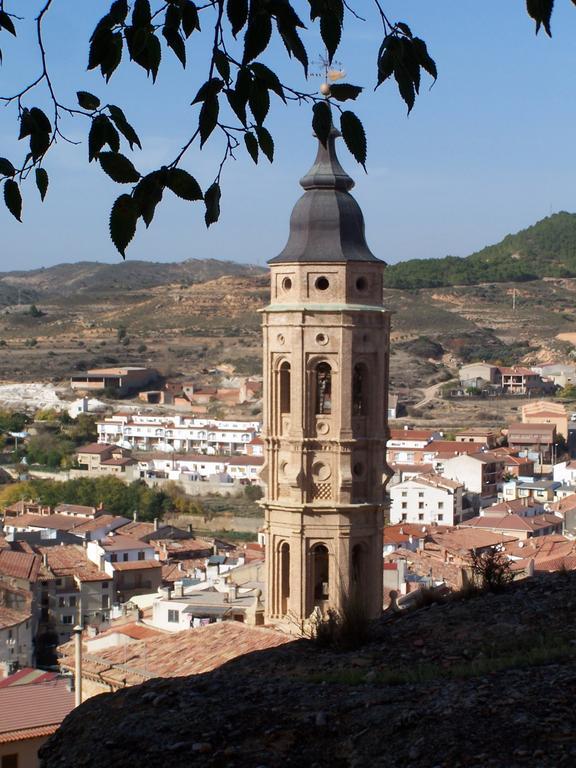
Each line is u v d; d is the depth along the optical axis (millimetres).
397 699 27484
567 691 26219
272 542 58344
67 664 57250
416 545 169875
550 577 39219
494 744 23844
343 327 56500
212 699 29109
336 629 35656
